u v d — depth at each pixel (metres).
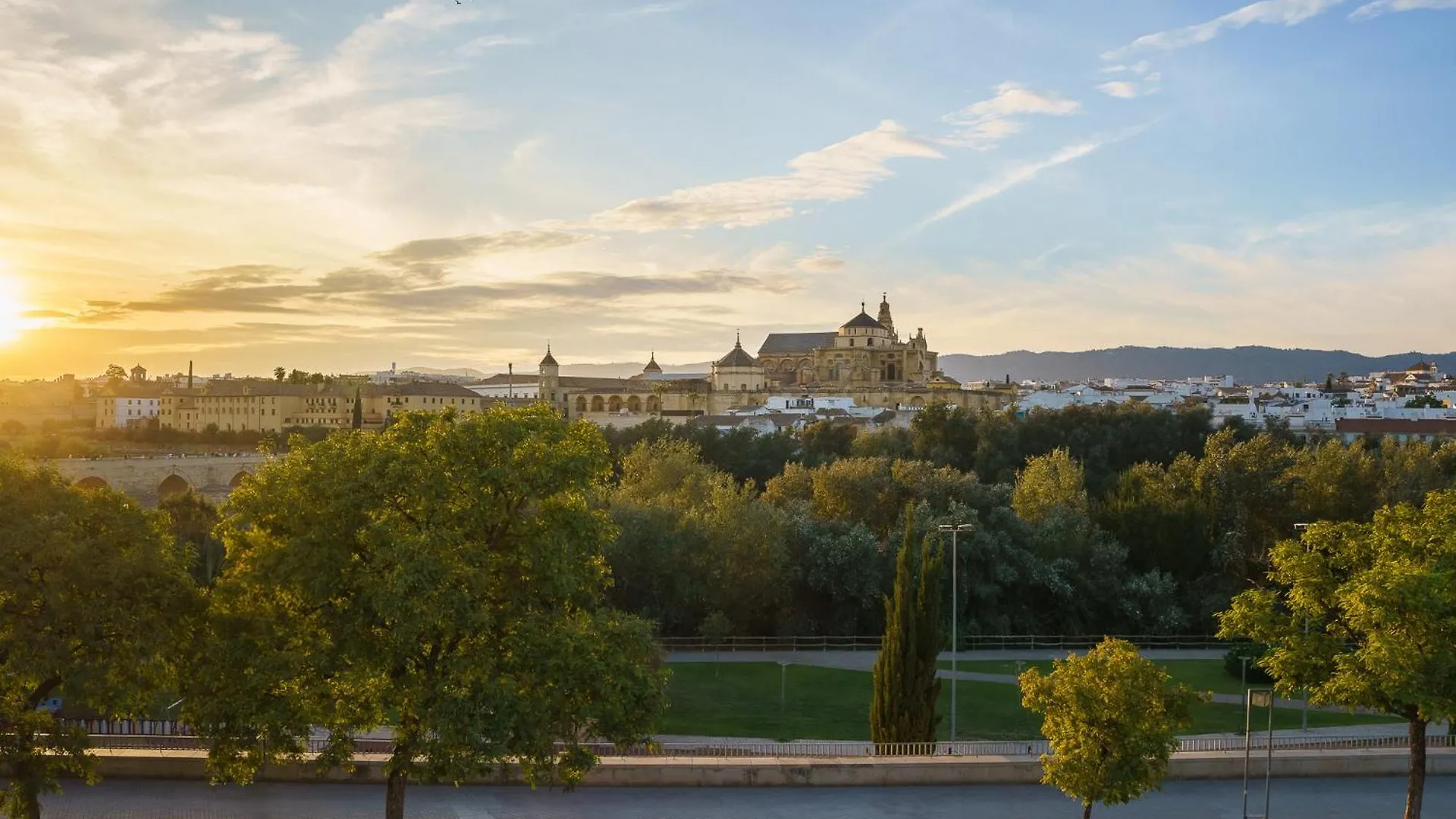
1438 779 48.16
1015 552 102.06
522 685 36.81
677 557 94.38
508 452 38.78
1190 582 111.25
